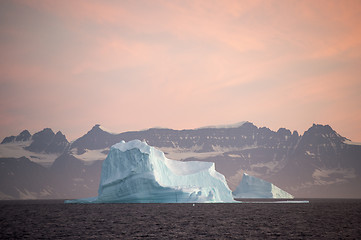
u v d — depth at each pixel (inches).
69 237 4067.4
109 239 3924.7
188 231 4458.7
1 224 5270.7
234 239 3927.2
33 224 5241.1
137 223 5236.2
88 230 4569.4
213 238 3988.7
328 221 5561.0
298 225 5027.1
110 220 5659.5
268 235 4178.2
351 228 4741.6
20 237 4094.5
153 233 4306.1
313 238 3996.1
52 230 4594.0
